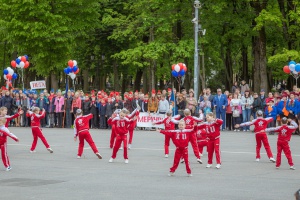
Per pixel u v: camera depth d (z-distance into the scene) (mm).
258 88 43969
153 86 46938
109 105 35281
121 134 19516
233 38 45188
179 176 16359
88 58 56188
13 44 50844
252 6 42312
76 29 50188
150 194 13258
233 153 22156
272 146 24562
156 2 43844
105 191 13711
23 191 13758
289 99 30281
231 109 33062
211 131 18125
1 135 17516
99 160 20297
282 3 42156
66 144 25906
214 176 16359
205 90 33625
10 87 41938
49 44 50000
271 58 37781
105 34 52781
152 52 42875
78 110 20766
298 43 41312
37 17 49250
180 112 31703
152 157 21109
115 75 55250
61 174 16812
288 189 14055
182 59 43094
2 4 49031
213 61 57656
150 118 33875
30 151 22953
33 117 22578
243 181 15406
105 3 52250
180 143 16219
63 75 73688
